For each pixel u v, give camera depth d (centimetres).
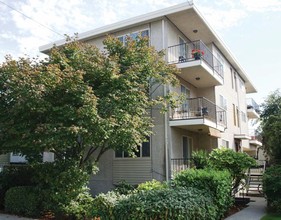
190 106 1797
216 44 2048
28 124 1001
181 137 1639
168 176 1435
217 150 1236
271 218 970
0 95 1091
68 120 986
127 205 742
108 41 1328
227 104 2302
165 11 1565
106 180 1608
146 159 1517
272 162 1328
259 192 1540
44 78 976
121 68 1241
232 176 1166
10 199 1116
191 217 725
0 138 1049
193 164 1335
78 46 1211
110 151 1628
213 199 895
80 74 1000
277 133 1277
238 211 1118
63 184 1014
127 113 1091
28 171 1293
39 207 1045
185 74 1670
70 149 1170
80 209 935
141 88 1205
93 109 949
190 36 1869
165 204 711
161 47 1564
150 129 1475
